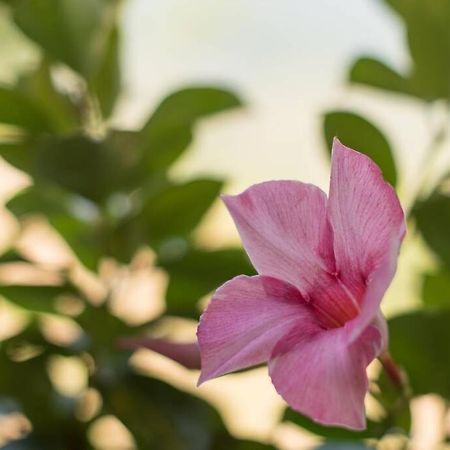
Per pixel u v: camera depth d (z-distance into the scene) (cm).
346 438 59
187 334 70
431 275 65
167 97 65
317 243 48
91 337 67
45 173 64
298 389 46
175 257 67
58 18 66
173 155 67
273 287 48
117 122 74
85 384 71
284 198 49
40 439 68
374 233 47
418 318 61
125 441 77
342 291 48
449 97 65
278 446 66
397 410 58
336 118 63
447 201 62
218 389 88
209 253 66
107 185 65
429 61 64
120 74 69
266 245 49
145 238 67
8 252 69
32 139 67
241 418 87
